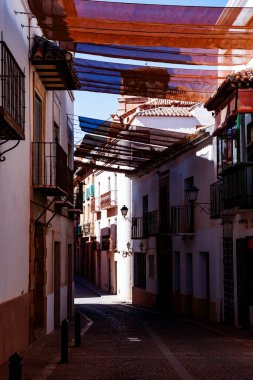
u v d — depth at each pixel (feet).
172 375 33.91
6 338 38.52
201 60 56.18
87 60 59.67
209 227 77.82
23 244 45.16
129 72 61.16
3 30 38.01
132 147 89.81
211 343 50.52
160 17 46.60
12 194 40.93
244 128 59.93
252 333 59.77
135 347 47.03
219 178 69.00
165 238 99.40
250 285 62.64
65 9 46.01
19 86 36.76
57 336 54.24
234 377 33.35
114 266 147.64
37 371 34.88
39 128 53.83
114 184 147.33
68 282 80.69
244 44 50.49
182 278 90.17
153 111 114.52
